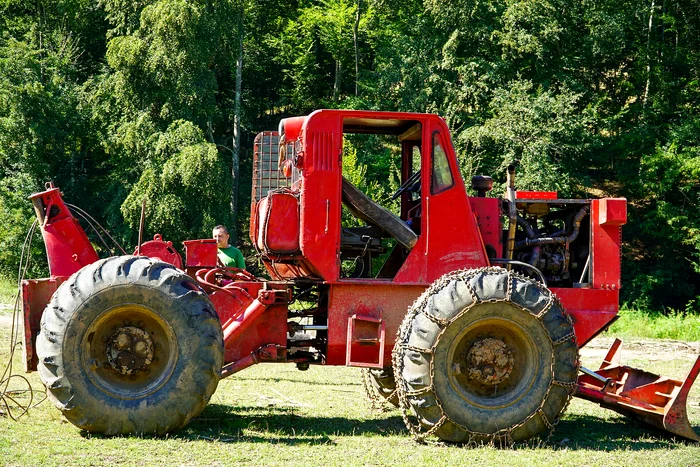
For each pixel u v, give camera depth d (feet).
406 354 20.54
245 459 17.97
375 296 21.86
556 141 89.86
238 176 108.68
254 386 28.81
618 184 104.68
